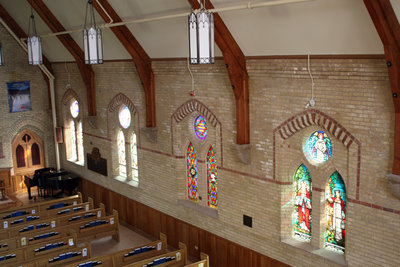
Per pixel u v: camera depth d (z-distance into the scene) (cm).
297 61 973
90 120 1767
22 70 1991
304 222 1089
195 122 1337
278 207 1094
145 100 1452
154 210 1530
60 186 1894
